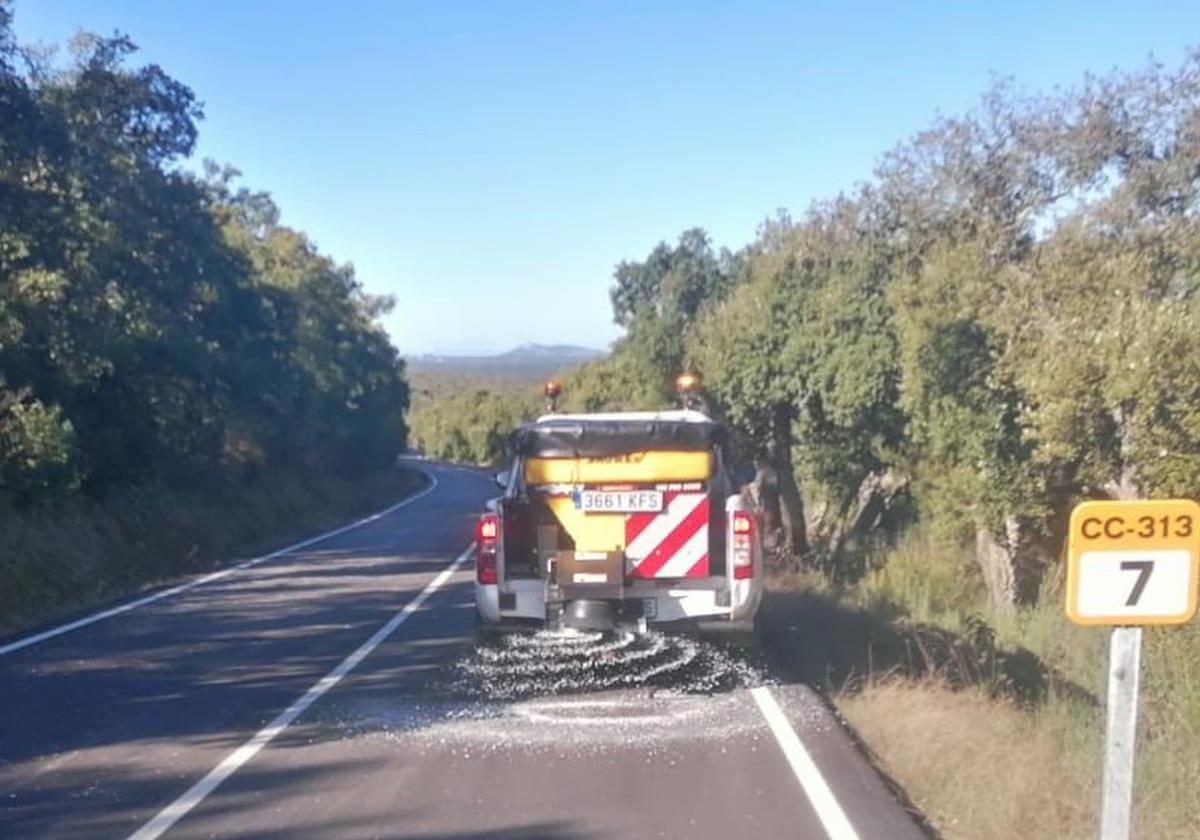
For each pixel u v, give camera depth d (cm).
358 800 772
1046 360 1566
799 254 2711
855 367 2398
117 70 2600
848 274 2542
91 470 2461
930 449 2064
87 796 784
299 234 5453
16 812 750
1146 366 1408
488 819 731
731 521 1115
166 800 774
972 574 2300
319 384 5128
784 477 2820
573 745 908
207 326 3438
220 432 3394
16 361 2183
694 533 1122
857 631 1438
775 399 2608
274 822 729
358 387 5919
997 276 1914
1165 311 1465
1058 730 971
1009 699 1107
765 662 1223
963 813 758
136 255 2570
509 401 10938
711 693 1089
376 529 3684
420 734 945
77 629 1519
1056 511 1945
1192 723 982
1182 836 732
